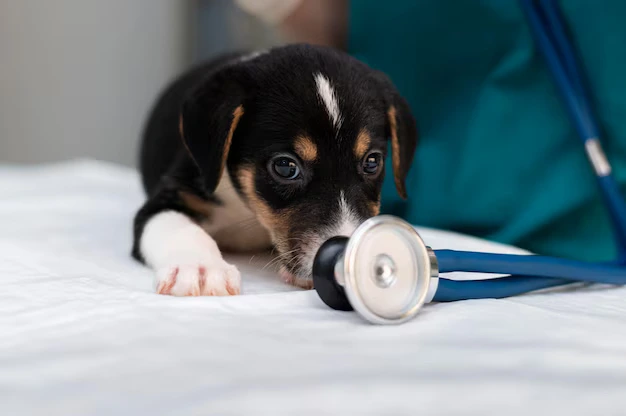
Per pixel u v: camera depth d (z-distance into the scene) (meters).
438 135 0.93
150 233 0.61
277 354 0.42
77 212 0.82
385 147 0.63
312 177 0.59
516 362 0.41
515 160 0.85
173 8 1.45
